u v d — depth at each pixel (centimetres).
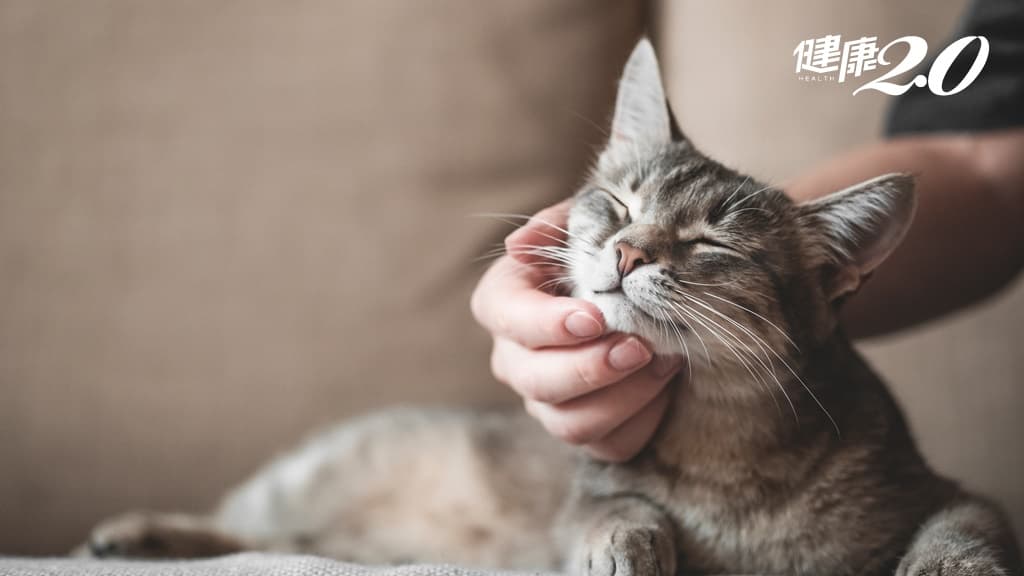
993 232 70
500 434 75
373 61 83
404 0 83
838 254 59
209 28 83
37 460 79
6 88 81
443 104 83
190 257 82
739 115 86
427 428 78
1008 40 70
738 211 59
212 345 82
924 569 53
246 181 83
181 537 69
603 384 54
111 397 80
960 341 84
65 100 82
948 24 80
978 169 70
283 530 77
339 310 83
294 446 81
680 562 58
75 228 81
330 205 83
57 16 82
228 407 82
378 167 83
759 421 58
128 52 82
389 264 83
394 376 83
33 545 79
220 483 81
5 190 81
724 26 87
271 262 83
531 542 71
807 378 59
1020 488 82
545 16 83
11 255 80
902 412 63
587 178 69
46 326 80
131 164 82
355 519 77
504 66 83
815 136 85
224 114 83
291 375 82
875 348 85
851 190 58
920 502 58
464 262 83
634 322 57
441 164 83
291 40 83
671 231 59
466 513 74
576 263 59
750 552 58
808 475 58
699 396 59
